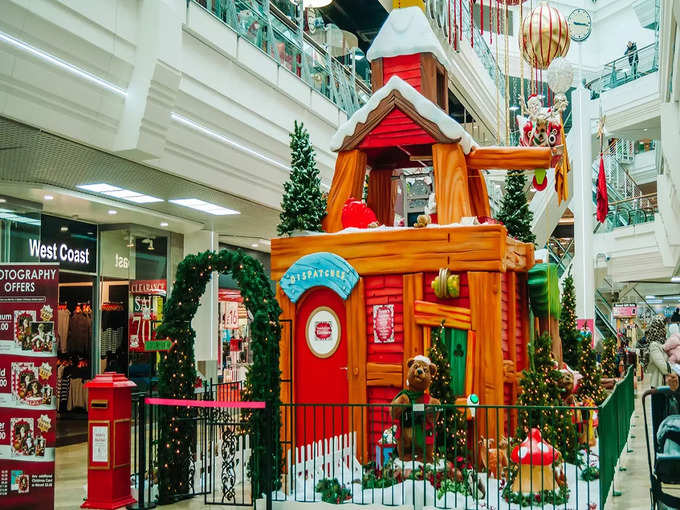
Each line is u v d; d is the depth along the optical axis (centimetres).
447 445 668
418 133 790
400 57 833
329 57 1416
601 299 2944
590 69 3328
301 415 766
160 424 670
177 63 818
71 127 761
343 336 759
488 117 2011
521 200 1059
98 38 736
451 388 678
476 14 2484
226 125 989
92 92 759
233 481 642
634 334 2709
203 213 1253
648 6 2200
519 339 870
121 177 953
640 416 1345
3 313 566
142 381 1278
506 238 762
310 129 1276
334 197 819
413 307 727
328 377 761
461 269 717
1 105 676
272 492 629
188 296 691
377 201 921
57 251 1144
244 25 1040
